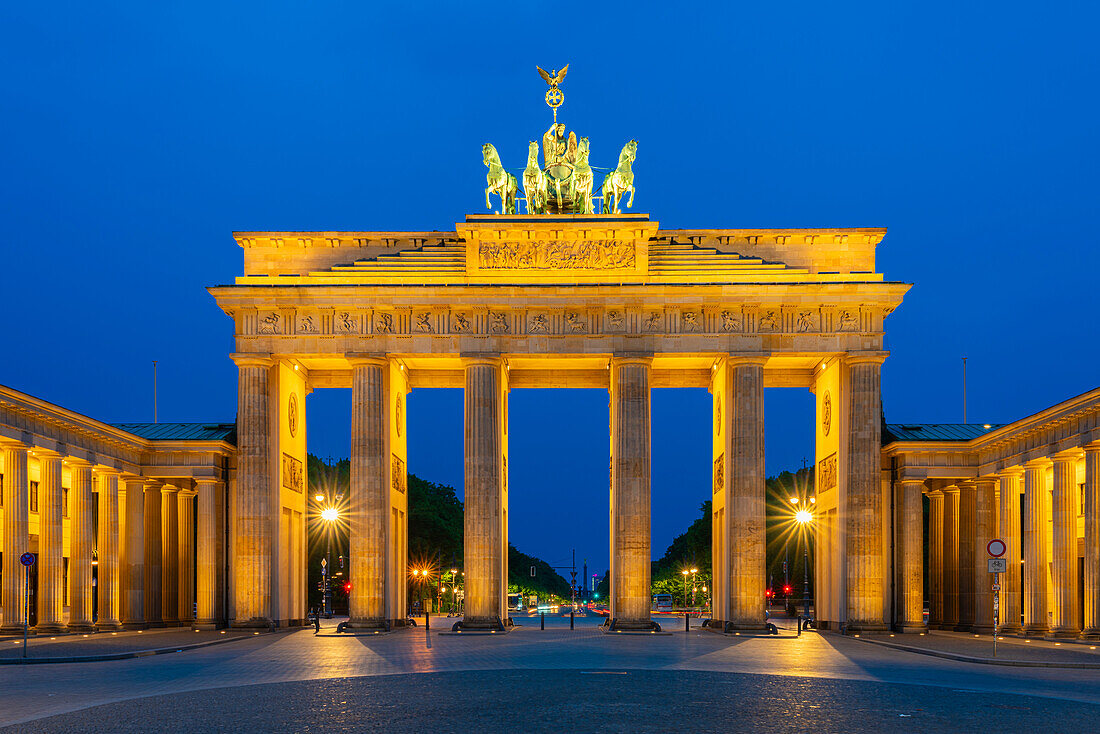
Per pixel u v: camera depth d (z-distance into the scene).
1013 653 62.62
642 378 93.50
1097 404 72.75
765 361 93.19
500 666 53.56
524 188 100.75
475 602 91.69
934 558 105.38
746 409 92.69
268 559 93.62
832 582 96.06
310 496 196.00
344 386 106.69
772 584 190.00
